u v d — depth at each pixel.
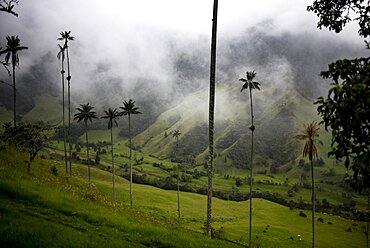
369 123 8.66
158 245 17.92
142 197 112.50
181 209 108.19
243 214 121.50
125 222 21.67
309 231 103.81
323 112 9.61
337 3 13.04
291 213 133.12
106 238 15.93
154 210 94.19
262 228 91.75
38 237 12.62
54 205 20.09
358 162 8.78
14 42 61.97
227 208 127.00
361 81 8.71
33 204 19.27
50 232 13.66
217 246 21.27
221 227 84.12
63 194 26.27
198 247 19.27
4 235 12.00
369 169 8.84
